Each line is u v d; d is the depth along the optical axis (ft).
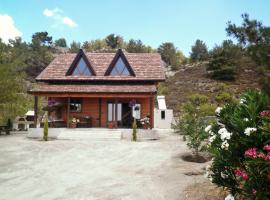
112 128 88.33
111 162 51.11
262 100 23.62
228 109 24.89
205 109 126.00
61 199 31.94
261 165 18.60
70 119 92.68
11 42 295.89
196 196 30.91
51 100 94.99
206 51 306.55
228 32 51.24
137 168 46.37
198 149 57.31
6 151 60.90
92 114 99.35
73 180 39.70
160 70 103.60
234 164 21.27
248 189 19.47
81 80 100.22
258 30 49.44
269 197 18.78
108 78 100.32
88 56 110.22
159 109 113.91
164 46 332.80
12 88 91.56
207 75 210.38
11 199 32.09
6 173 43.57
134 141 75.15
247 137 20.99
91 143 71.51
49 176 41.86
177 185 35.99
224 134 21.84
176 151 60.18
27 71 254.47
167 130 103.19
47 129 76.38
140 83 101.40
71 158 54.54
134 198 31.91
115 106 90.12
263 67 49.08
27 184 37.86
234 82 191.83
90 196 32.81
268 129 19.85
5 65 91.56
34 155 57.21
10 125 98.22
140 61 108.17
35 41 321.73
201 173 41.16
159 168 45.96
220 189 30.68
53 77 100.68
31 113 117.19
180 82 206.69
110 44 384.88
